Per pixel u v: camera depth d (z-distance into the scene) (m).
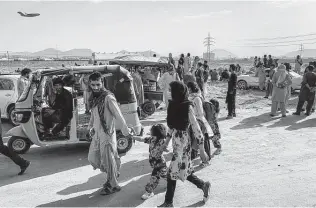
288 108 14.42
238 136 9.26
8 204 5.15
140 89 11.84
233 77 11.73
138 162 7.15
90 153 5.38
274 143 8.45
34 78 7.41
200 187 5.03
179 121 4.65
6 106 11.27
